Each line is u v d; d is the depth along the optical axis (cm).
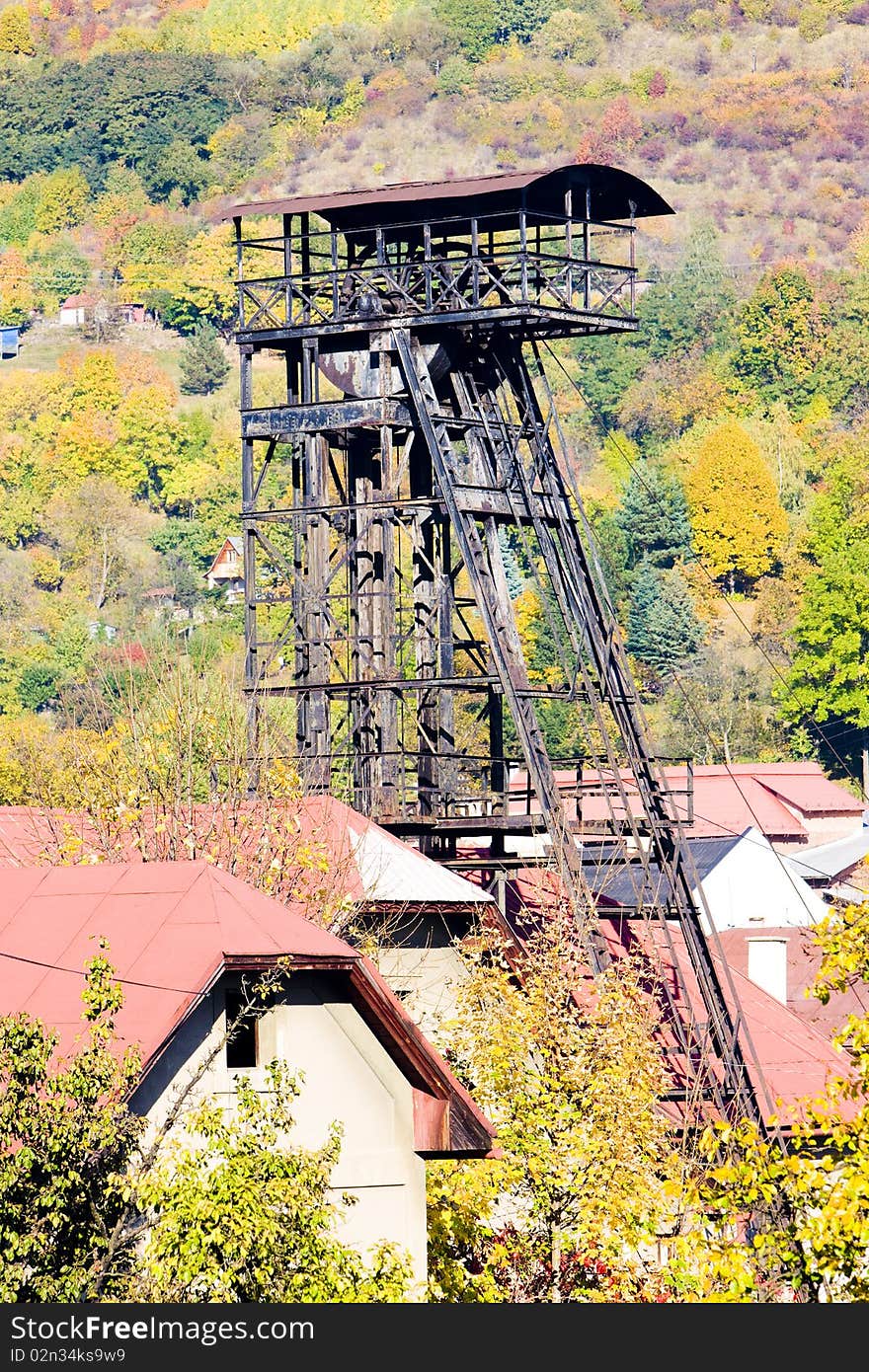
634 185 6781
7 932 3972
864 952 4159
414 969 5391
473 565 6400
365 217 6875
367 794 6519
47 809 5584
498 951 5172
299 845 5172
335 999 4059
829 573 19300
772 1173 3931
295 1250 3425
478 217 6581
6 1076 3262
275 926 3966
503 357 6694
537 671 16800
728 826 14438
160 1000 3725
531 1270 4441
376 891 5388
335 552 6875
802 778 14988
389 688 6500
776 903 11388
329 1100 4041
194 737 5797
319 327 6675
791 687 19338
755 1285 3897
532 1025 4772
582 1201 4425
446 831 6362
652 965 5809
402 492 7475
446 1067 4256
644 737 6600
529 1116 4544
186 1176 3372
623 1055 4750
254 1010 3853
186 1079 3769
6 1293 3138
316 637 6688
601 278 6875
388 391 6600
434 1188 4309
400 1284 3588
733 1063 5941
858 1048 4025
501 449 6606
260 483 6806
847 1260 3822
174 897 3953
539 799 6262
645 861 6231
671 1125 4881
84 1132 3247
